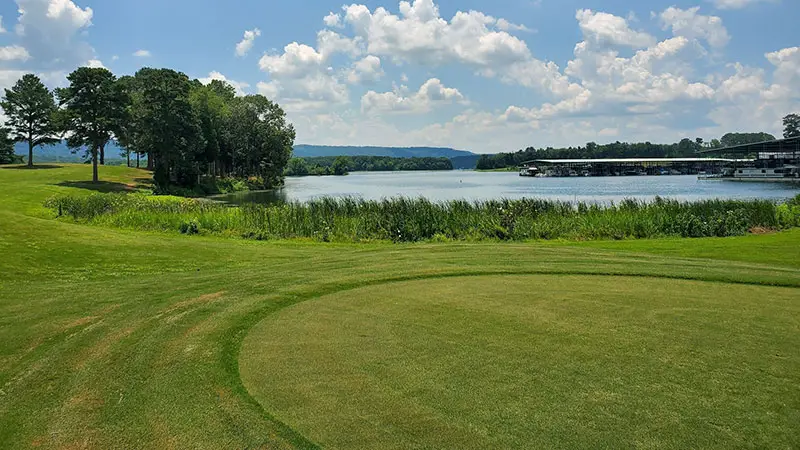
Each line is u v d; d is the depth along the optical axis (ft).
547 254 37.78
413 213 59.31
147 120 173.58
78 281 31.50
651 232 57.52
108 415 13.76
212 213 69.10
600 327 19.69
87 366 17.06
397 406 13.47
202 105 219.00
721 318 20.80
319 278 29.66
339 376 15.47
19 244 38.91
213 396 14.48
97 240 43.27
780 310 22.02
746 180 299.79
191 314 22.59
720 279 28.37
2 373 16.78
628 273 30.27
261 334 19.67
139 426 13.14
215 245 46.47
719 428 12.21
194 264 37.93
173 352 17.98
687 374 15.19
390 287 27.32
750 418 12.66
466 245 43.83
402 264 33.86
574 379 14.90
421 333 19.27
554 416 12.79
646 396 13.80
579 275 30.04
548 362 16.21
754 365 15.84
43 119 210.59
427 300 24.31
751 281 27.86
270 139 257.55
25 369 16.99
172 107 176.65
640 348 17.35
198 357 17.43
